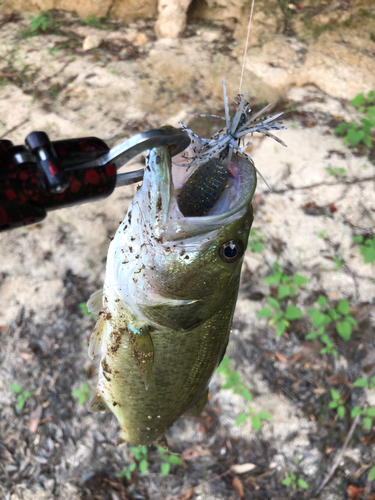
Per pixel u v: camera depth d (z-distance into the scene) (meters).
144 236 0.31
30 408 0.76
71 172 0.19
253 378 0.79
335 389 0.78
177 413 0.45
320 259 0.90
